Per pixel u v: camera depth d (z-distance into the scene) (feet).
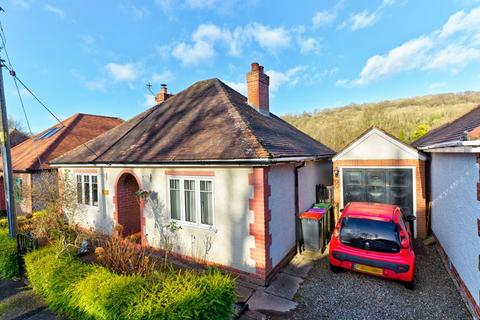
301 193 29.63
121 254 19.39
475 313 14.82
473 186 15.75
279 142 26.96
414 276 19.25
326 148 48.98
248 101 39.04
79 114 66.33
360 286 19.17
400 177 31.42
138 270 17.21
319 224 26.18
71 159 35.91
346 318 15.51
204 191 23.36
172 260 25.09
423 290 18.29
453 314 15.55
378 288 18.79
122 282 13.89
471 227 15.92
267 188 20.51
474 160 15.65
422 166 29.99
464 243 17.16
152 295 12.28
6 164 26.08
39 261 18.48
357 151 33.81
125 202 32.09
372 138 32.94
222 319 12.75
